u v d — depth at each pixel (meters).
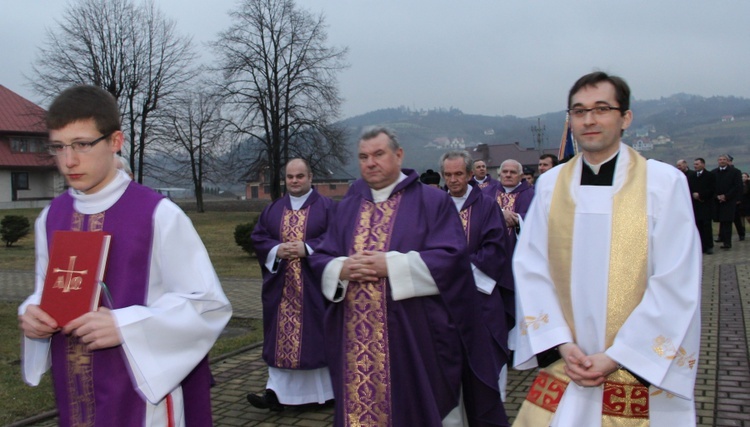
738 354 6.36
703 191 14.62
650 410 2.67
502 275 5.39
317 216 5.72
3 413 4.97
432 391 3.32
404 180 3.65
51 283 2.34
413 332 3.35
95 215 2.50
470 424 3.59
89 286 2.31
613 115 2.75
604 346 2.69
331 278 3.43
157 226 2.47
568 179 2.90
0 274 14.32
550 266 2.87
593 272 2.74
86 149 2.40
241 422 4.99
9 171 44.66
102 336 2.23
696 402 5.03
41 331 2.30
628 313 2.67
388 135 3.57
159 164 39.41
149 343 2.29
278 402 5.27
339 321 3.52
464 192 5.67
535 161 62.22
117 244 2.44
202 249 2.57
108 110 2.45
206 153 38.09
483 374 3.51
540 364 2.87
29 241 22.03
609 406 2.71
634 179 2.76
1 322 8.52
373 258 3.31
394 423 3.33
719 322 7.79
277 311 5.45
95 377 2.40
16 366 6.32
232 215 36.16
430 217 3.52
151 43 33.78
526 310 2.86
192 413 2.67
